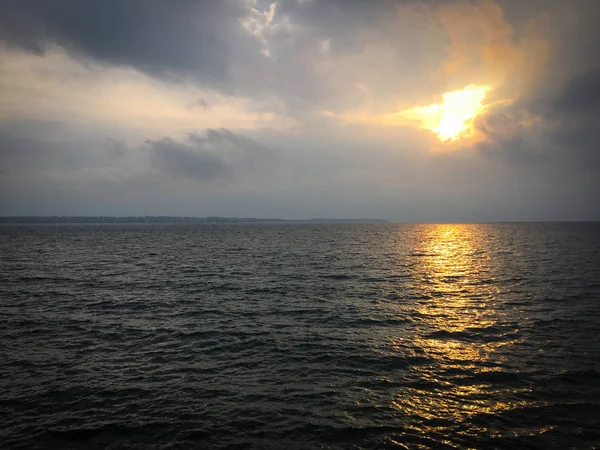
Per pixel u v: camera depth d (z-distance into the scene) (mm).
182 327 19750
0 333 18766
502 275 36344
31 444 9641
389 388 12641
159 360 15266
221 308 23812
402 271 39906
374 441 9734
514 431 10156
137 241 95938
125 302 25547
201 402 11781
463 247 73000
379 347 16547
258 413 11109
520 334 18188
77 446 9586
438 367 14320
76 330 19281
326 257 54938
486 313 22156
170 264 46844
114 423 10609
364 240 99375
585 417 10797
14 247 73438
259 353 15953
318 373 13883
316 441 9750
